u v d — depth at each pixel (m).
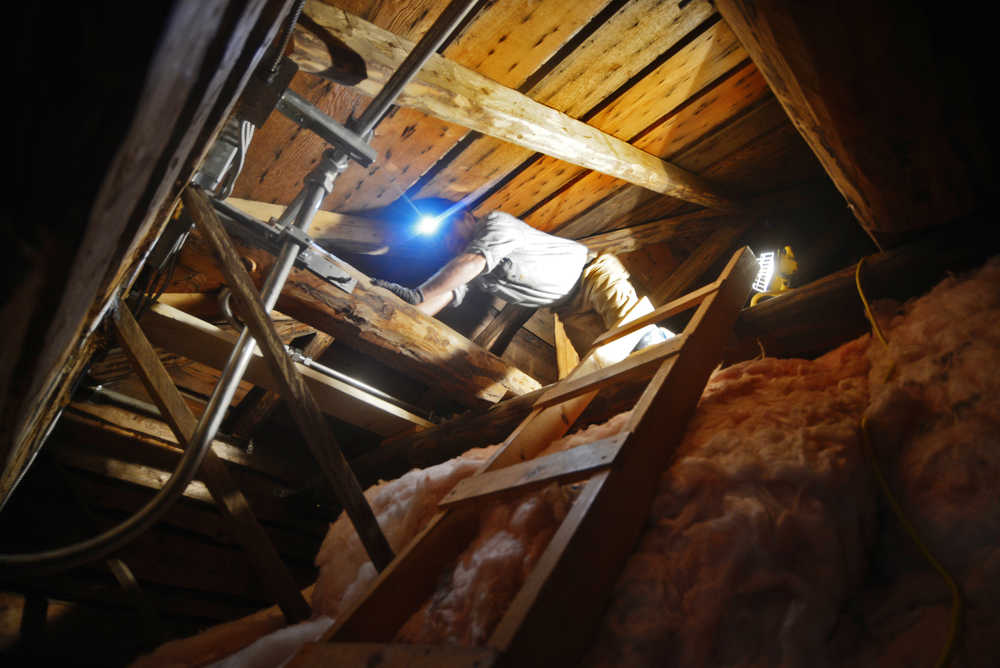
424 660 0.93
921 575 1.08
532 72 2.32
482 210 3.06
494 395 2.72
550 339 3.70
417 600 1.35
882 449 1.33
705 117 2.83
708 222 3.53
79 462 2.71
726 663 0.99
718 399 1.65
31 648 2.05
